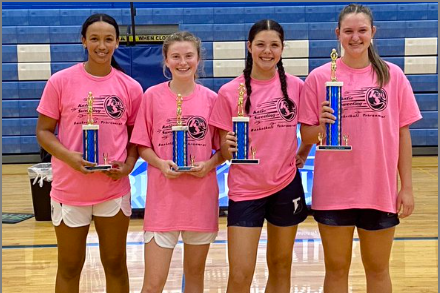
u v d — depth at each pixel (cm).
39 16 883
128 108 274
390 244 262
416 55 896
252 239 260
